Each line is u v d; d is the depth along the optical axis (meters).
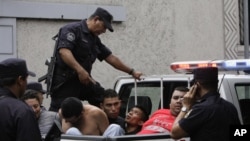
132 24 27.08
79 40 14.90
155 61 27.61
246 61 14.50
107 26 15.04
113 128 12.73
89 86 15.13
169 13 27.95
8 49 24.23
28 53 24.72
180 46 28.22
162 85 15.88
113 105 14.50
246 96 14.77
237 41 29.53
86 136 11.62
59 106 15.10
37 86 15.48
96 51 15.58
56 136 11.37
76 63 14.59
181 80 15.98
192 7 28.58
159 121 13.35
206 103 11.50
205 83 11.69
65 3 25.28
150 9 27.50
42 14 24.78
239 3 29.70
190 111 11.53
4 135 10.34
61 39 14.82
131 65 27.03
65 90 15.00
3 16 24.03
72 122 12.97
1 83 10.74
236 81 14.50
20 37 24.52
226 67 14.77
